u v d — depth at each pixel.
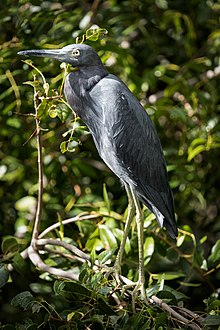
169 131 9.32
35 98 6.16
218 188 9.64
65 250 7.32
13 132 8.80
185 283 7.37
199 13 9.45
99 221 7.57
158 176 6.66
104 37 8.55
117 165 6.59
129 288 6.22
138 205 6.57
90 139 9.07
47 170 8.82
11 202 9.18
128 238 7.27
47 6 8.89
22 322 8.66
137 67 9.59
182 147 8.96
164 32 9.80
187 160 8.68
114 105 6.37
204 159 9.41
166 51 9.67
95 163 9.07
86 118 6.57
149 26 9.69
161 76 9.05
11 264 7.12
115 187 9.11
